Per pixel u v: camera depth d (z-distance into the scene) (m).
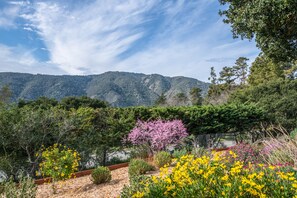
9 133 8.80
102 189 6.52
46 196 6.55
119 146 11.71
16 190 5.40
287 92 19.45
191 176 3.59
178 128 11.27
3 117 8.84
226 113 14.62
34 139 9.13
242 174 3.81
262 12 8.68
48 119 9.59
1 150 8.90
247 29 10.40
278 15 8.50
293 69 32.53
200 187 3.29
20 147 9.13
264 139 8.49
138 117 12.77
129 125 11.98
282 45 9.83
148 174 7.57
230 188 3.10
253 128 15.71
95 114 11.66
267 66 35.44
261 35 9.70
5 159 8.50
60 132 9.59
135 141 10.91
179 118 13.31
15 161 9.02
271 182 3.29
